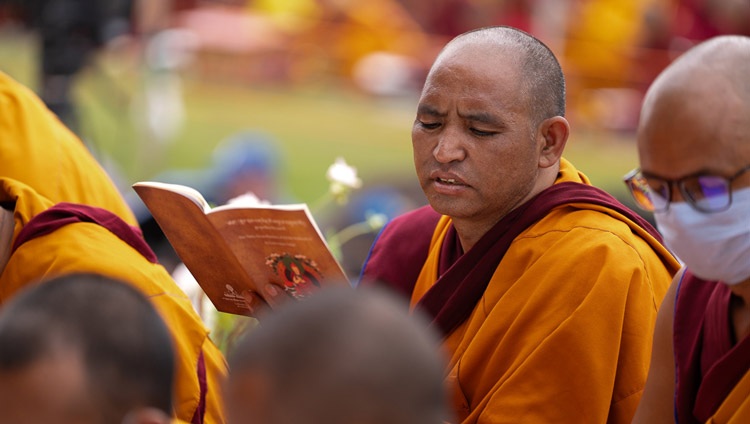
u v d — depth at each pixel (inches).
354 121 1108.5
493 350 218.5
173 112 823.7
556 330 210.7
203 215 218.5
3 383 129.4
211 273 235.5
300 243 213.3
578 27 1127.6
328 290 119.6
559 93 227.0
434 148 223.0
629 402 213.6
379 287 253.4
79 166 248.7
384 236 260.2
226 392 119.7
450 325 227.5
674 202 163.8
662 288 221.5
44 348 129.3
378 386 112.1
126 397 131.0
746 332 170.4
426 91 223.5
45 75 658.2
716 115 159.2
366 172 858.8
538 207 225.6
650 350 215.0
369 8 1266.0
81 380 129.0
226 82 1232.2
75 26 659.4
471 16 1239.5
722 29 1121.4
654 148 163.3
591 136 1079.0
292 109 1141.1
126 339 132.0
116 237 225.3
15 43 1235.2
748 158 159.6
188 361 214.8
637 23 1120.2
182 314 218.7
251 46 1254.9
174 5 1307.8
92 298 134.1
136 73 826.8
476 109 217.9
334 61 1264.8
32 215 225.0
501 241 225.1
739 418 165.5
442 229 249.1
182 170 831.7
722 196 160.4
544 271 217.2
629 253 217.8
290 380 112.7
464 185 221.5
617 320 211.5
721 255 163.9
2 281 215.9
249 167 475.5
